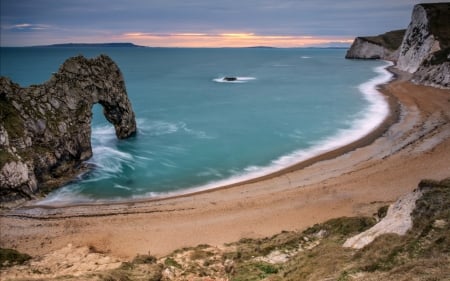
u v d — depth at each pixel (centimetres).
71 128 4734
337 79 13038
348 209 3328
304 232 2795
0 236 3170
